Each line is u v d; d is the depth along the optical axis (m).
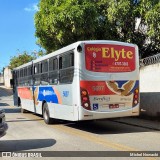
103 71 13.01
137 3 20.31
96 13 19.95
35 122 16.94
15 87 24.02
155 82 17.31
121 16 19.89
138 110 13.60
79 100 12.73
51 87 15.39
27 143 11.06
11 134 13.00
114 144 10.63
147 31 20.38
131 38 21.06
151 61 17.94
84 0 19.84
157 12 18.69
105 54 13.11
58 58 14.52
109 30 20.91
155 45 20.81
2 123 9.77
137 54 13.78
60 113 14.36
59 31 20.34
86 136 12.34
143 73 18.39
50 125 15.67
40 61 17.14
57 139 11.75
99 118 12.86
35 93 18.16
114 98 13.12
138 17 20.45
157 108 16.06
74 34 20.56
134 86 13.57
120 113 13.16
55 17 19.72
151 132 13.08
